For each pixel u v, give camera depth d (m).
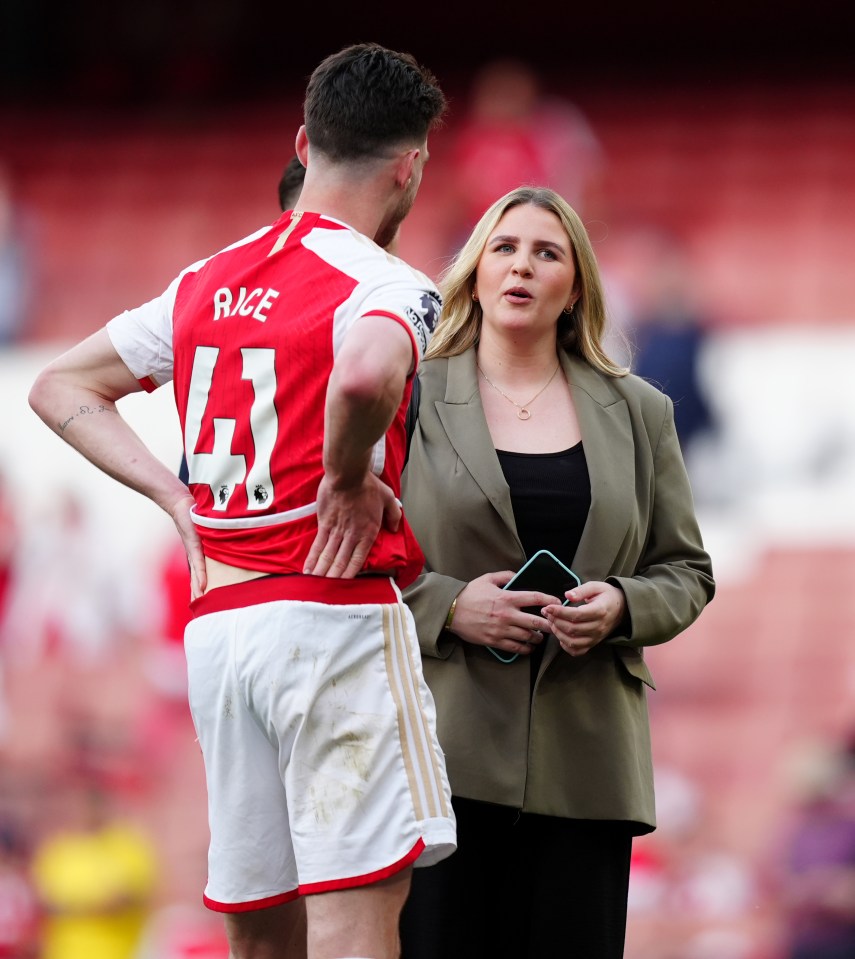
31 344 48.78
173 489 10.08
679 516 11.94
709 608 38.66
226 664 9.47
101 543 40.81
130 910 29.38
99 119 59.44
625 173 53.47
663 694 36.31
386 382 8.67
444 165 53.81
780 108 56.41
